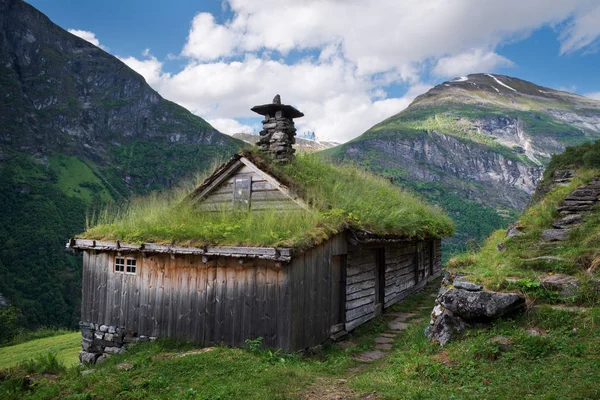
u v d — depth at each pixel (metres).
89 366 8.96
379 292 12.87
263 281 8.53
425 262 18.11
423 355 6.15
